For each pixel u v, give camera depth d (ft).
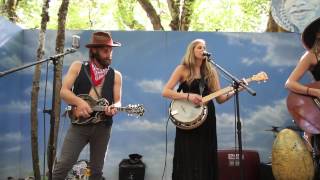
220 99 14.14
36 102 18.69
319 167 15.67
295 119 14.39
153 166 20.35
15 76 19.81
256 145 20.47
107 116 13.09
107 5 33.78
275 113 20.57
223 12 33.35
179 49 20.63
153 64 20.61
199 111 13.47
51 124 13.12
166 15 34.81
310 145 16.80
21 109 20.25
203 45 13.88
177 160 13.71
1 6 26.32
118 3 32.35
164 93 13.96
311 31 14.05
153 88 20.53
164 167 20.31
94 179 13.10
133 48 20.59
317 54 14.06
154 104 20.49
